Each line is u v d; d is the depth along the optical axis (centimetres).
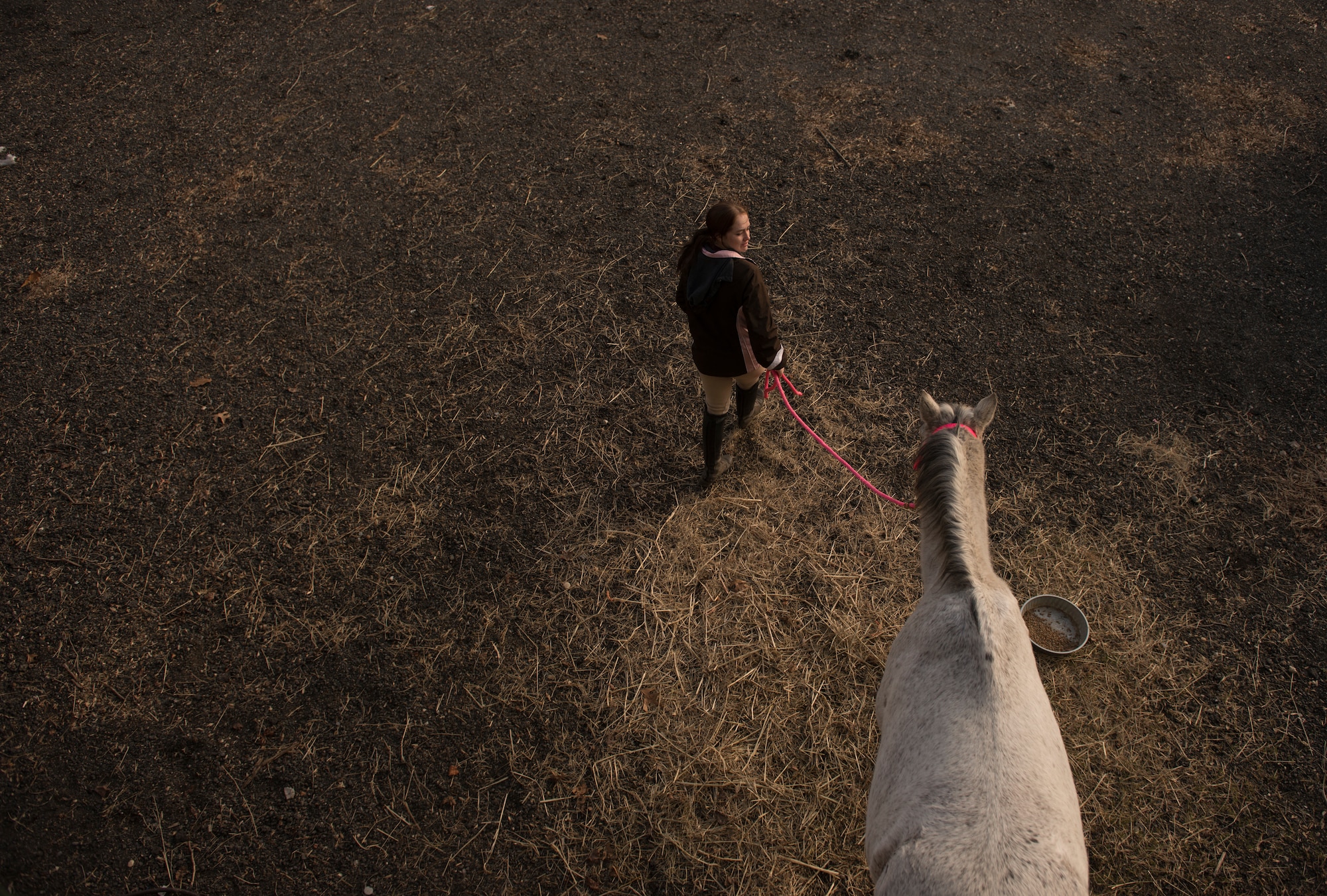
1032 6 713
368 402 431
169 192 547
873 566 369
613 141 582
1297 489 390
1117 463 402
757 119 599
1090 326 461
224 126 598
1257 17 701
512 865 294
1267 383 432
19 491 393
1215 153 568
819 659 343
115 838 298
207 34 692
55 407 427
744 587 363
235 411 426
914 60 653
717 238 306
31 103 621
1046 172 555
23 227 523
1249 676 332
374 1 731
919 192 541
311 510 388
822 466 405
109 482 397
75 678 335
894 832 221
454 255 505
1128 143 576
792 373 442
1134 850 293
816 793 308
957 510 255
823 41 675
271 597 360
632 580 366
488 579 366
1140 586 359
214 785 310
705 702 331
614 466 406
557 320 470
